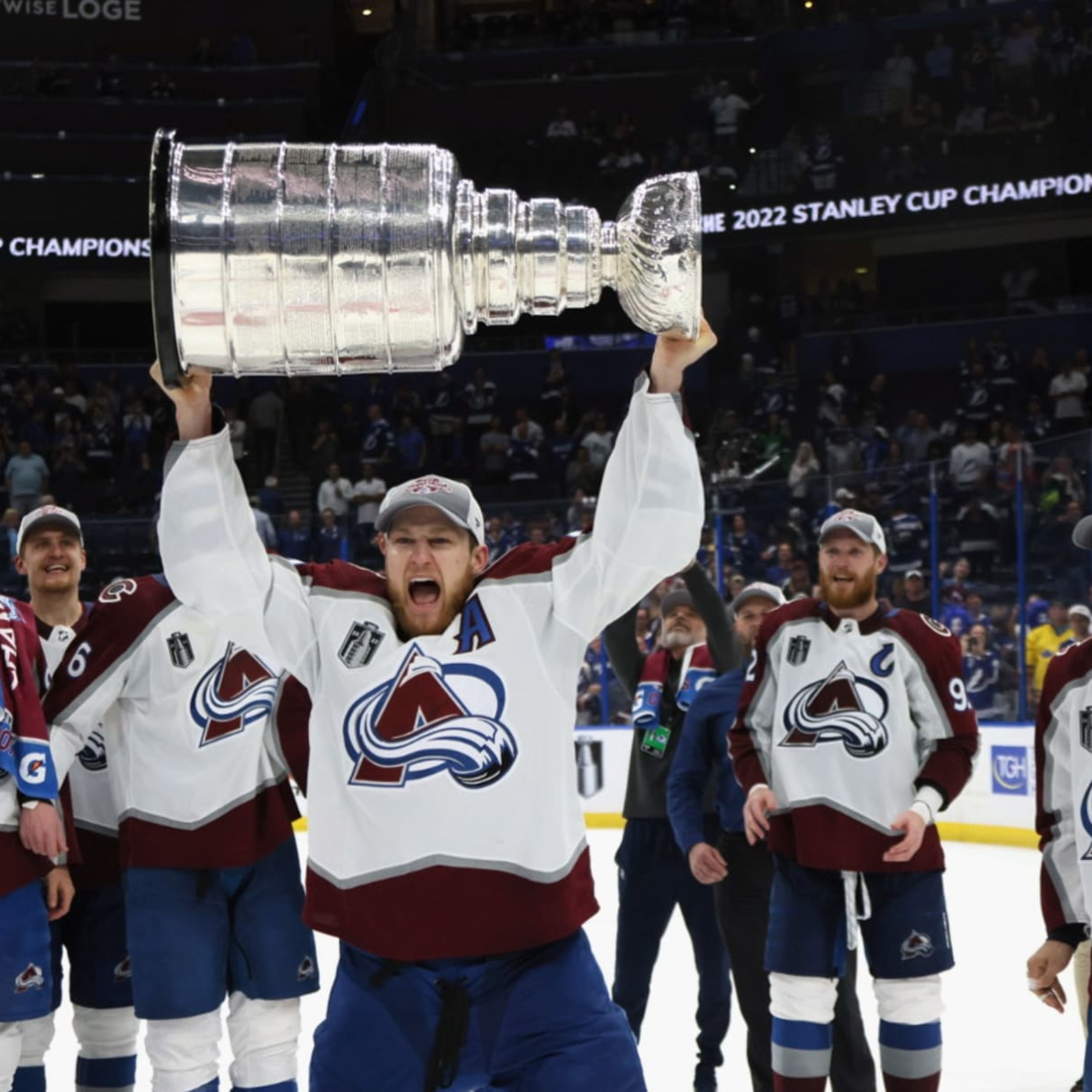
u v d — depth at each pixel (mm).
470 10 25250
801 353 20875
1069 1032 5766
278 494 18281
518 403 21438
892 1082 3816
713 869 4203
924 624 3941
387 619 2357
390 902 2273
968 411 19016
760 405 19953
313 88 24078
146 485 19359
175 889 3547
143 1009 3516
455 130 23359
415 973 2285
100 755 3896
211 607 2340
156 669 3590
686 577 4621
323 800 2369
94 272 21906
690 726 4391
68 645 3691
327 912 2342
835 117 21531
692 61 22625
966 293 21750
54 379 20984
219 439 2262
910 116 20734
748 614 4898
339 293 1920
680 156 22297
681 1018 5996
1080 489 11508
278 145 1963
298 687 3658
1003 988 6566
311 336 1957
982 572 11961
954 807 11938
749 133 22078
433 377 20828
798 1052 3785
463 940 2260
